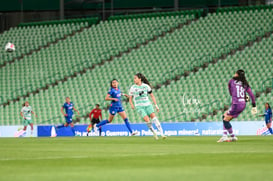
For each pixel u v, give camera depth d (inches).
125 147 2043.6
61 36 6048.2
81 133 4190.5
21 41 6171.3
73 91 5128.0
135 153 1695.4
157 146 2080.5
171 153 1652.3
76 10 6210.6
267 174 1063.6
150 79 4940.9
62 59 5708.7
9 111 5157.5
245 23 5285.4
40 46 6033.5
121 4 6028.5
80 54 5679.1
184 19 5605.3
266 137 2925.7
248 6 5452.8
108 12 6102.4
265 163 1304.1
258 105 4163.4
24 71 5728.3
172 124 3831.2
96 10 6136.8
